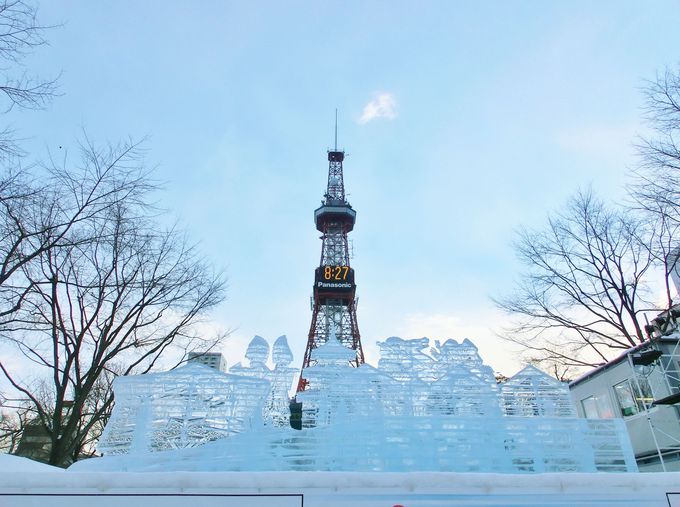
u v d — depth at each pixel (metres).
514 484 6.58
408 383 12.68
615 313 25.48
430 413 12.34
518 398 13.17
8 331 16.95
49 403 25.80
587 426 11.81
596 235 25.91
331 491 6.37
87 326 19.30
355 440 10.98
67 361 18.75
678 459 17.12
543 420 11.73
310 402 12.29
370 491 6.39
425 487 6.47
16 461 10.01
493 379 13.08
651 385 17.95
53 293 18.23
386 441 11.02
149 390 11.91
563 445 11.47
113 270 20.22
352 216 95.62
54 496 6.17
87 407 26.12
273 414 12.59
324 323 71.38
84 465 10.24
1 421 24.02
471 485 6.53
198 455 10.59
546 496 6.52
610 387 20.94
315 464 10.60
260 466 10.48
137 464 10.41
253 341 14.09
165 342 22.19
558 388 13.36
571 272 26.59
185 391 11.98
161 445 11.36
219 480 6.36
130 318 21.09
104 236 17.95
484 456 11.09
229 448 10.69
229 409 11.92
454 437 11.25
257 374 13.48
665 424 17.72
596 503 6.53
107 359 19.45
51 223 17.02
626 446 11.64
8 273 14.78
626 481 6.69
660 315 21.08
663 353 17.95
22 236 15.25
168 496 6.24
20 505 6.09
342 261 87.81
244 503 6.25
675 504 6.57
